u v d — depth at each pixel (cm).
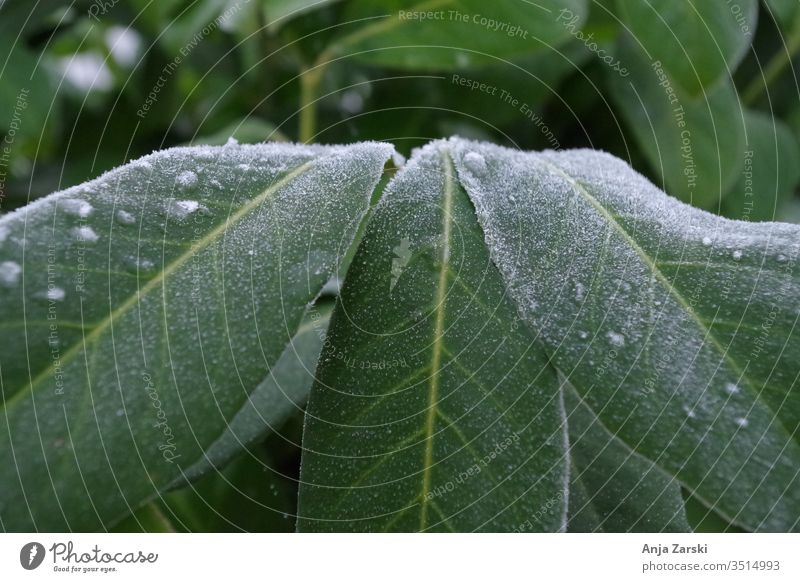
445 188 31
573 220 30
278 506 35
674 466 28
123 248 28
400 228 30
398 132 40
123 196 29
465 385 29
